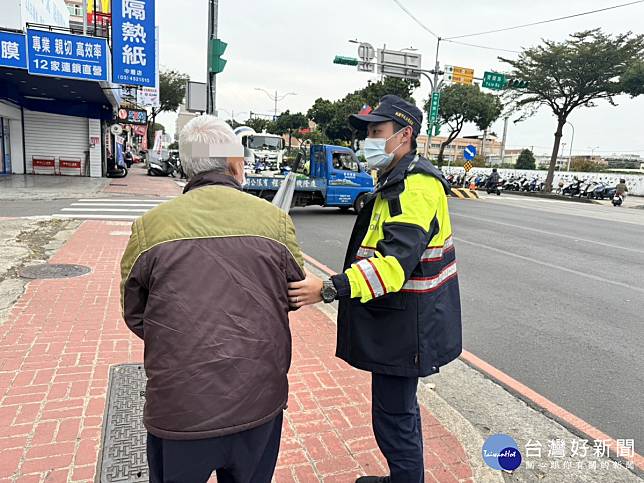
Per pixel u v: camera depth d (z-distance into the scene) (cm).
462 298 607
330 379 355
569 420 333
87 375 336
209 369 140
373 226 208
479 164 5400
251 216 156
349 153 1315
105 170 2383
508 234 1133
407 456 217
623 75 2714
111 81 1537
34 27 1442
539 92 3045
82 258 668
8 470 239
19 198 1318
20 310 453
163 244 146
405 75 2209
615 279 737
